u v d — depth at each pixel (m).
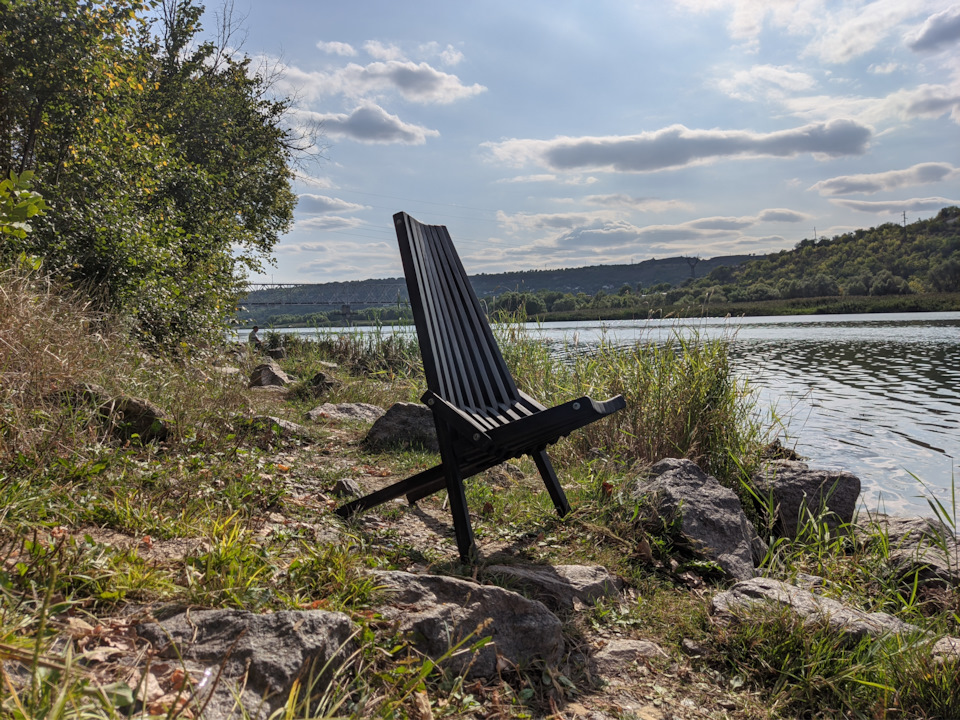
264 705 1.58
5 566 1.98
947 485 6.38
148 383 5.30
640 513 3.98
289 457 4.91
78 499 2.77
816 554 4.03
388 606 2.36
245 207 19.45
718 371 5.70
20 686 1.38
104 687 1.34
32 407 3.51
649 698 2.34
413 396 8.59
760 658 2.57
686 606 3.09
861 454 7.71
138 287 8.98
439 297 3.80
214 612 1.90
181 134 17.83
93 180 9.38
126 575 2.10
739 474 5.07
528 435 3.12
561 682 2.31
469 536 3.23
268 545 2.83
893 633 2.65
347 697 1.81
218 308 12.04
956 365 17.36
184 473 3.54
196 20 18.75
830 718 2.30
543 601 2.89
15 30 7.81
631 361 6.16
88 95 8.68
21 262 5.01
